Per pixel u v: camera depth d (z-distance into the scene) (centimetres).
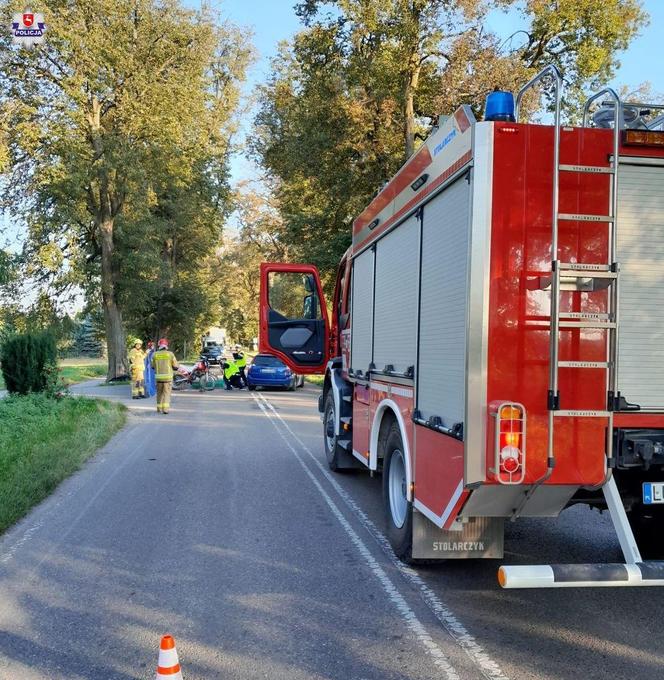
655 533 533
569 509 775
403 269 594
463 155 430
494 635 425
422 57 2255
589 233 411
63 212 2702
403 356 584
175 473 960
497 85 2103
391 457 607
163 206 3562
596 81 2408
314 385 3303
